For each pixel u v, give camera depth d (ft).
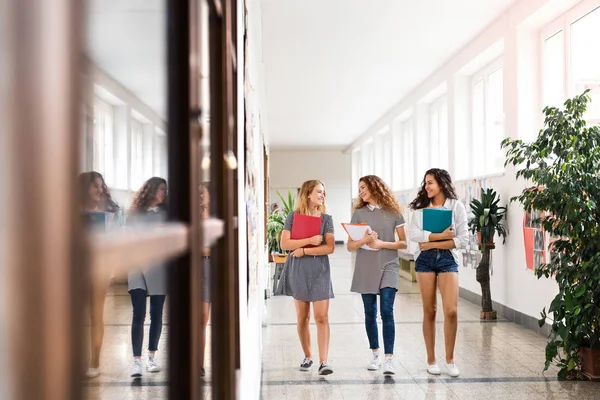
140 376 1.27
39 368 0.60
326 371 14.28
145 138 1.38
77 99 0.68
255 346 10.13
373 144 53.21
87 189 0.92
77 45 0.69
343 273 39.29
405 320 22.21
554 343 13.99
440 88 32.73
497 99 26.40
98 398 1.01
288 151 75.05
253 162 9.23
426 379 14.11
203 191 2.51
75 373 0.66
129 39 1.25
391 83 35.53
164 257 1.36
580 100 13.97
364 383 13.83
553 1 18.94
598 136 13.78
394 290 14.58
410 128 42.68
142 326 1.29
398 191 42.29
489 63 26.89
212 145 3.23
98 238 0.92
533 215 19.90
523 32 21.76
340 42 26.45
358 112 46.06
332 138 62.75
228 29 3.68
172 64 1.70
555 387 13.41
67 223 0.64
